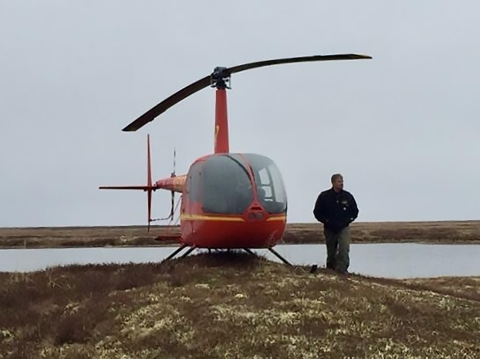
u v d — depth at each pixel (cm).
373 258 4966
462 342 1108
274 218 1494
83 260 4678
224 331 1125
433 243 7888
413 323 1183
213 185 1498
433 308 1262
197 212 1534
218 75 1573
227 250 1688
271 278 1437
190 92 1584
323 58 1405
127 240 7688
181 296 1330
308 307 1223
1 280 1661
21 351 1198
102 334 1212
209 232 1507
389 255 5400
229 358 1032
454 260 4700
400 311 1238
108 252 6219
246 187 1480
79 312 1334
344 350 1038
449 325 1190
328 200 1555
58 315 1365
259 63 1485
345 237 1556
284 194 1530
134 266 1717
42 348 1209
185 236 1642
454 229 9575
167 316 1223
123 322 1240
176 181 1855
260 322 1155
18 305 1482
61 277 1645
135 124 1620
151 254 5666
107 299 1376
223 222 1478
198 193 1538
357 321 1172
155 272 1598
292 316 1181
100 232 10631
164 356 1068
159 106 1567
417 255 5416
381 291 1351
